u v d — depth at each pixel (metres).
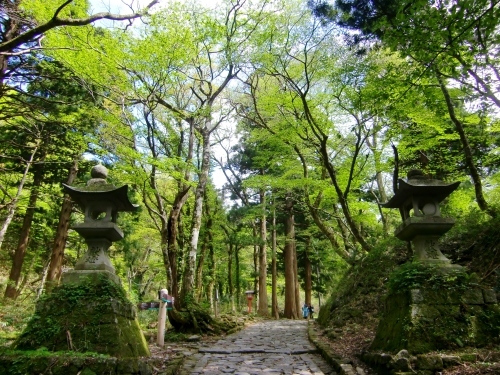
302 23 10.23
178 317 10.43
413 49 4.85
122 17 5.48
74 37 8.22
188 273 11.14
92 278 5.91
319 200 13.90
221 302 22.25
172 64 9.64
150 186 10.66
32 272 19.92
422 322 5.14
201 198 11.89
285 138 12.80
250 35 11.05
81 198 6.45
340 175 12.83
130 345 5.67
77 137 9.92
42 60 9.70
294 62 11.94
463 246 8.39
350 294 11.04
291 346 9.02
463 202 11.64
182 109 11.92
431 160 11.29
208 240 17.84
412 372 4.33
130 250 20.84
